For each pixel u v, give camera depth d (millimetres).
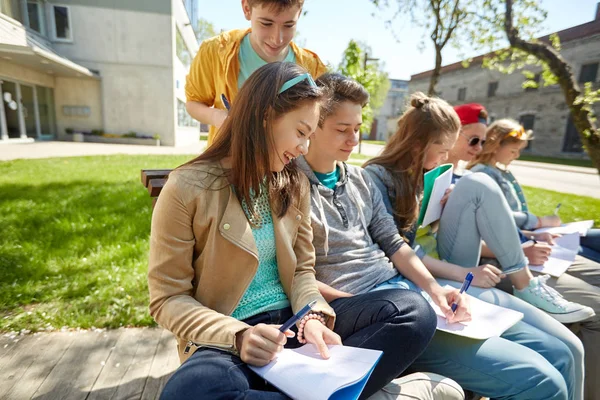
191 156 11750
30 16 14891
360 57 10523
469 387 1361
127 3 16156
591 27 19250
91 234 3668
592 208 6398
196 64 2238
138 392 1721
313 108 1114
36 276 2758
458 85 27703
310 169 1540
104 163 8945
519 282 1789
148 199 5289
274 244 1278
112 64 16688
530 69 22781
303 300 1244
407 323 1130
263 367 1000
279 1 1815
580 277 2107
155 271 1120
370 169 1926
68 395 1689
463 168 2699
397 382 1210
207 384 890
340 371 963
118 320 2281
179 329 1061
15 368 1858
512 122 2576
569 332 1538
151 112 17484
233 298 1168
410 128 1858
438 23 6312
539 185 10008
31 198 4965
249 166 1115
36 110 15406
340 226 1547
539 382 1248
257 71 1129
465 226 1828
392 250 1681
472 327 1358
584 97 5059
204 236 1143
